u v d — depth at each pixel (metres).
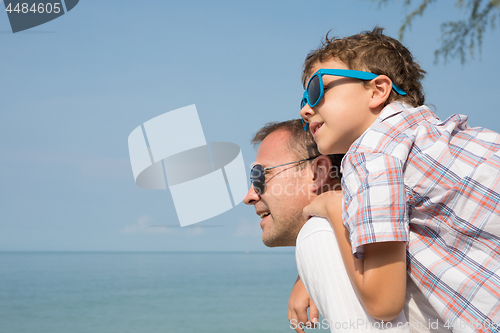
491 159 0.94
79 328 15.23
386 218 0.89
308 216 1.22
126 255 50.62
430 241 0.98
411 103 1.33
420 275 0.95
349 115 1.28
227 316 16.98
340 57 1.35
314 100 1.34
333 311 0.94
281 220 1.52
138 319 16.62
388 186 0.92
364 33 1.46
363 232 0.89
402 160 0.97
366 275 0.89
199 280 28.25
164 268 37.00
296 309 1.38
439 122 1.11
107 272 34.75
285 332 13.98
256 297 21.55
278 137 1.55
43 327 15.42
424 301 0.98
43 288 25.22
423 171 0.96
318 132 1.35
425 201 0.97
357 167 0.99
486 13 5.29
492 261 0.88
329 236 1.02
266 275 30.30
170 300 20.95
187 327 15.12
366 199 0.91
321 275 0.99
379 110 1.30
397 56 1.36
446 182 0.94
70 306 19.53
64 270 37.12
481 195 0.91
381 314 0.86
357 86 1.30
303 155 1.50
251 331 14.08
